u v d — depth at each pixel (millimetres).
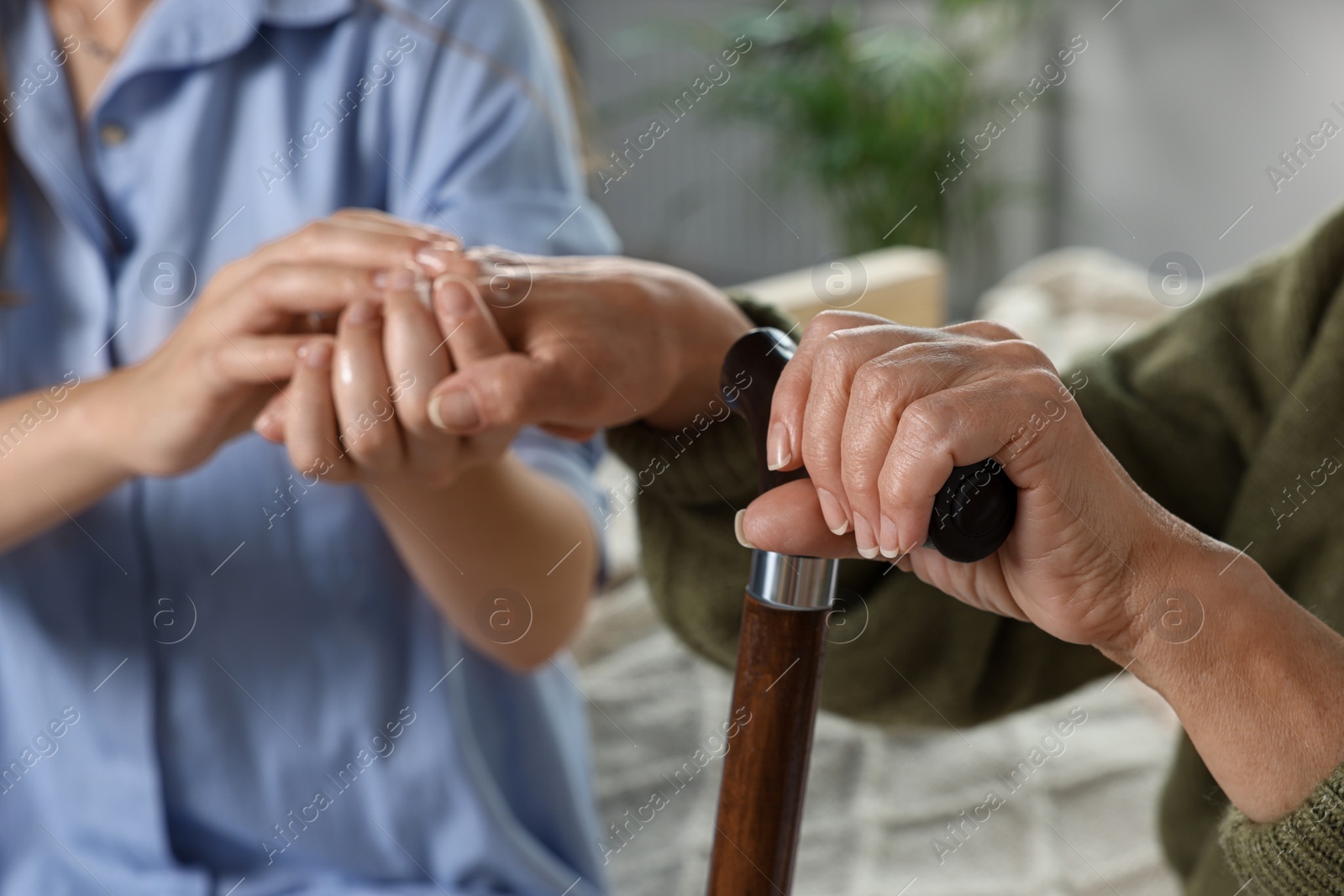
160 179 911
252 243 923
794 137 4238
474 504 866
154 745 911
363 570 928
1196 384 819
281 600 921
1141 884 1148
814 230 4883
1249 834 648
